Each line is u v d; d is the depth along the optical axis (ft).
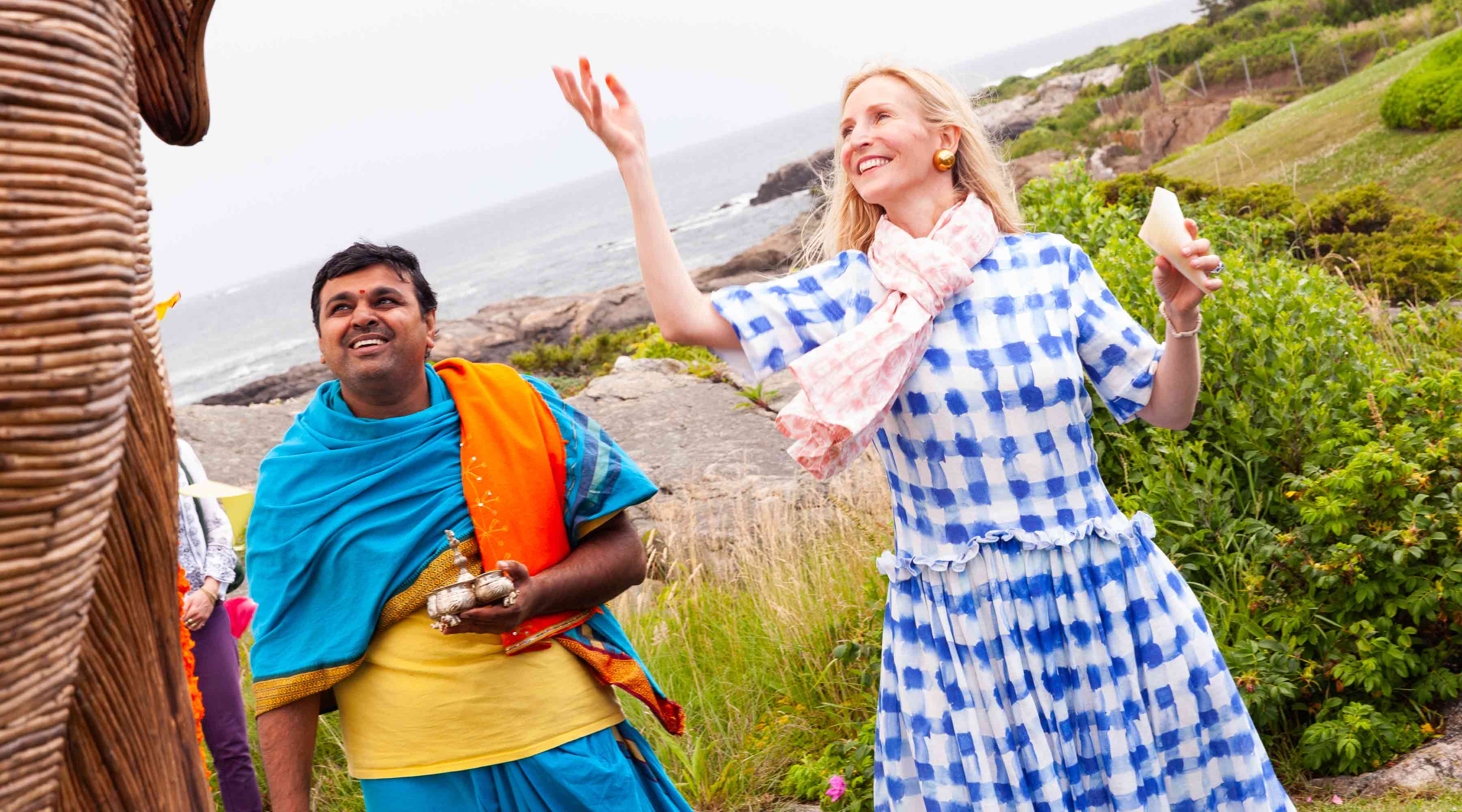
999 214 8.32
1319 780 10.71
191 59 3.23
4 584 2.33
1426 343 18.75
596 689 9.17
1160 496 13.07
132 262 2.55
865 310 7.86
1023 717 7.50
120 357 2.49
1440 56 54.85
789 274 9.02
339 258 8.95
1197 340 7.80
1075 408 7.68
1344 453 12.67
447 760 8.53
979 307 7.69
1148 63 170.60
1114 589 7.62
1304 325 14.46
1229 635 11.85
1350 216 30.99
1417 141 52.29
